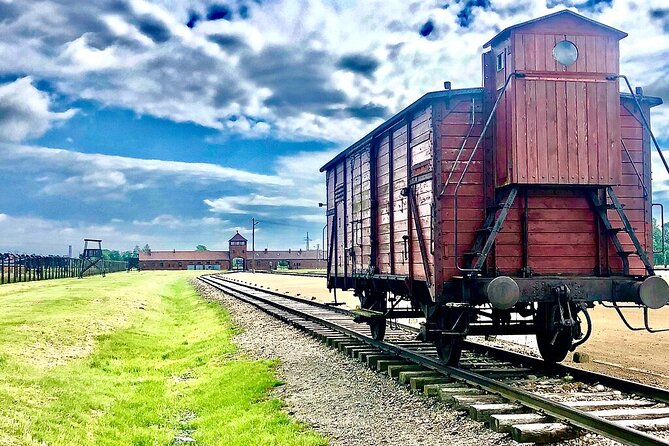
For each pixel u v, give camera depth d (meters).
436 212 10.40
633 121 11.16
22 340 14.77
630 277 10.35
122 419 9.99
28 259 48.44
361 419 8.54
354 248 16.27
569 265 10.63
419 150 11.41
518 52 10.32
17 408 8.75
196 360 16.19
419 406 8.82
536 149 10.23
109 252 160.12
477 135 10.70
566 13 10.44
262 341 16.97
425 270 10.91
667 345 14.72
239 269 160.25
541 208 10.61
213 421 9.79
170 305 39.34
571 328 10.53
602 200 10.74
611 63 10.62
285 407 9.75
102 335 18.55
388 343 13.34
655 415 7.70
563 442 6.85
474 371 10.68
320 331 16.70
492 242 10.00
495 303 9.37
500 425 7.22
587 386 9.44
